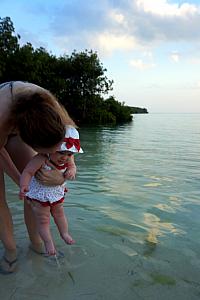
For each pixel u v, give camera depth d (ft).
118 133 67.05
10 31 110.73
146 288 8.66
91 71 112.98
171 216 13.96
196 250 10.84
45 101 8.32
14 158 9.96
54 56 119.75
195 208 15.12
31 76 106.22
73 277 9.14
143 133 67.41
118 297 8.28
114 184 19.27
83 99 114.83
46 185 9.33
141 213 14.24
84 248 10.75
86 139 52.16
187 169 25.20
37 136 7.73
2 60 105.40
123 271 9.46
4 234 9.81
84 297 8.27
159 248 10.91
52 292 8.46
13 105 8.25
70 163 9.57
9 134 9.11
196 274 9.37
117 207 14.90
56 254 10.30
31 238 10.45
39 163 9.09
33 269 9.50
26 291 8.50
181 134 64.85
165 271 9.50
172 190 18.33
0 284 8.78
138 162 28.19
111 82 118.32
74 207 14.62
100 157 30.50
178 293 8.46
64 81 111.96
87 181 19.76
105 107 123.03
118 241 11.35
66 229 9.90
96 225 12.66
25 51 108.06
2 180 9.80
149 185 19.39
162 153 35.04
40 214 9.48
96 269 9.54
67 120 9.12
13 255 9.92
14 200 15.42
